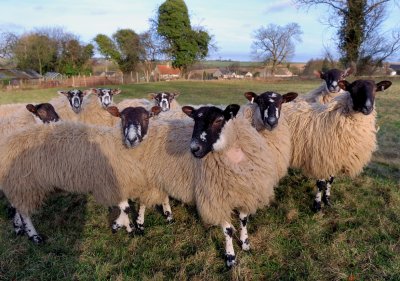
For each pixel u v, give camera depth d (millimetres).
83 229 5312
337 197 6020
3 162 4848
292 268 4246
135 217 5711
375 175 6980
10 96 29094
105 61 68875
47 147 4852
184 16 55469
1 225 5465
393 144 9422
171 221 5480
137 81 51375
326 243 4688
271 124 4945
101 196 4941
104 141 4934
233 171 4102
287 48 67500
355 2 29094
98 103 8469
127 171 4938
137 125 4848
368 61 35969
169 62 65938
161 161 4867
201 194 4320
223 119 3973
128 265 4457
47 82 43688
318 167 5594
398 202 5660
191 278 4121
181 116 5996
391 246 4480
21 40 59531
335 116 5281
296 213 5453
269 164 4492
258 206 4543
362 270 4121
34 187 4910
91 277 4215
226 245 4395
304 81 44688
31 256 4680
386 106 16859
